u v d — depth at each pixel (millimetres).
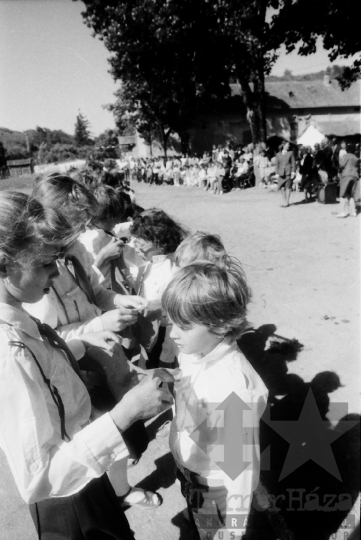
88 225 2506
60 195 1404
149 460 2557
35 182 1480
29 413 964
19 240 924
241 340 3891
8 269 974
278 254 6617
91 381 1562
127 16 16359
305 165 11555
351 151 8594
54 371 1178
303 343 3770
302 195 13008
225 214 10883
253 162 17312
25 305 1673
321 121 29094
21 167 29109
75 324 1758
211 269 1396
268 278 5535
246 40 15344
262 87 18312
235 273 1430
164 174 22938
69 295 1763
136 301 1993
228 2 14516
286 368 3395
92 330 1737
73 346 1595
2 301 1053
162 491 2314
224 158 16406
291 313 4402
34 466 972
